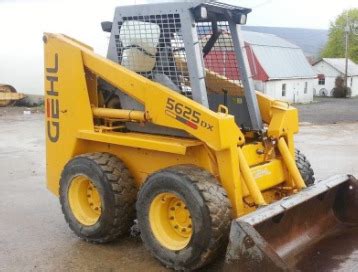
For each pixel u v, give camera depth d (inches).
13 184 319.0
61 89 219.5
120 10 206.2
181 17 188.1
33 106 924.0
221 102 215.8
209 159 182.7
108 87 214.5
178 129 192.7
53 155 229.0
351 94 2054.6
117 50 211.3
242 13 200.1
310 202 179.2
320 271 159.6
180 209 181.8
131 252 201.0
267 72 1392.7
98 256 198.1
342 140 514.9
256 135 205.9
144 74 204.2
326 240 181.0
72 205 213.5
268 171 195.0
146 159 201.3
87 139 211.6
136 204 188.2
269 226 162.4
